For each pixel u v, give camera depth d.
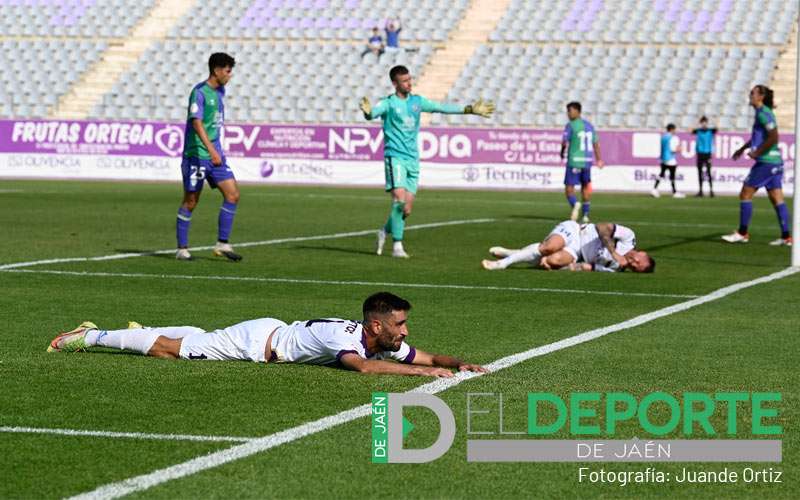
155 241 51.31
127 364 22.70
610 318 30.28
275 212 72.06
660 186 106.06
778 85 114.75
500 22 125.94
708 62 118.00
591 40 122.69
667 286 37.69
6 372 21.92
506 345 25.77
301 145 110.56
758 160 54.91
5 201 76.94
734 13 123.31
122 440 17.16
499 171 107.25
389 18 128.62
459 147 108.00
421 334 27.30
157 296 33.53
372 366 21.34
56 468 15.69
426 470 15.91
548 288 36.84
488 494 14.96
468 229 61.72
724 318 30.47
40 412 18.83
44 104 123.56
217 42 128.00
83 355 23.67
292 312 30.78
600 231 41.97
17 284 35.62
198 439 17.23
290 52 125.81
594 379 21.88
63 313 29.86
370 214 71.12
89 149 112.94
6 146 114.81
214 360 23.03
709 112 113.50
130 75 125.00
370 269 41.81
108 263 41.94
